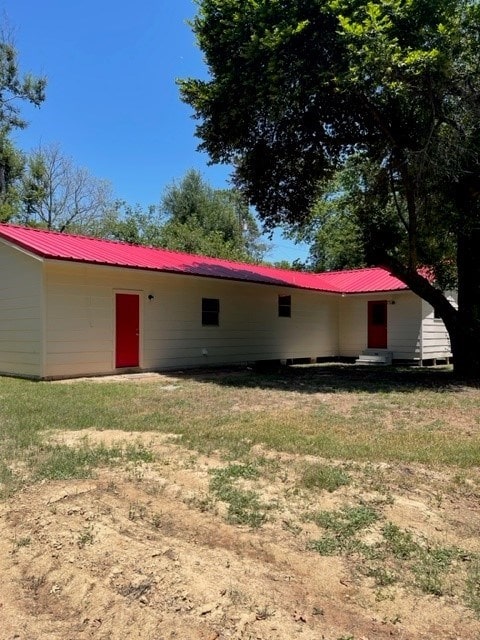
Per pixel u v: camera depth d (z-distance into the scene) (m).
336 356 20.25
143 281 13.28
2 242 12.20
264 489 4.33
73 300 11.73
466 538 3.51
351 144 13.69
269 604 2.72
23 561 3.20
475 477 4.73
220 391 9.88
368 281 20.16
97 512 3.81
